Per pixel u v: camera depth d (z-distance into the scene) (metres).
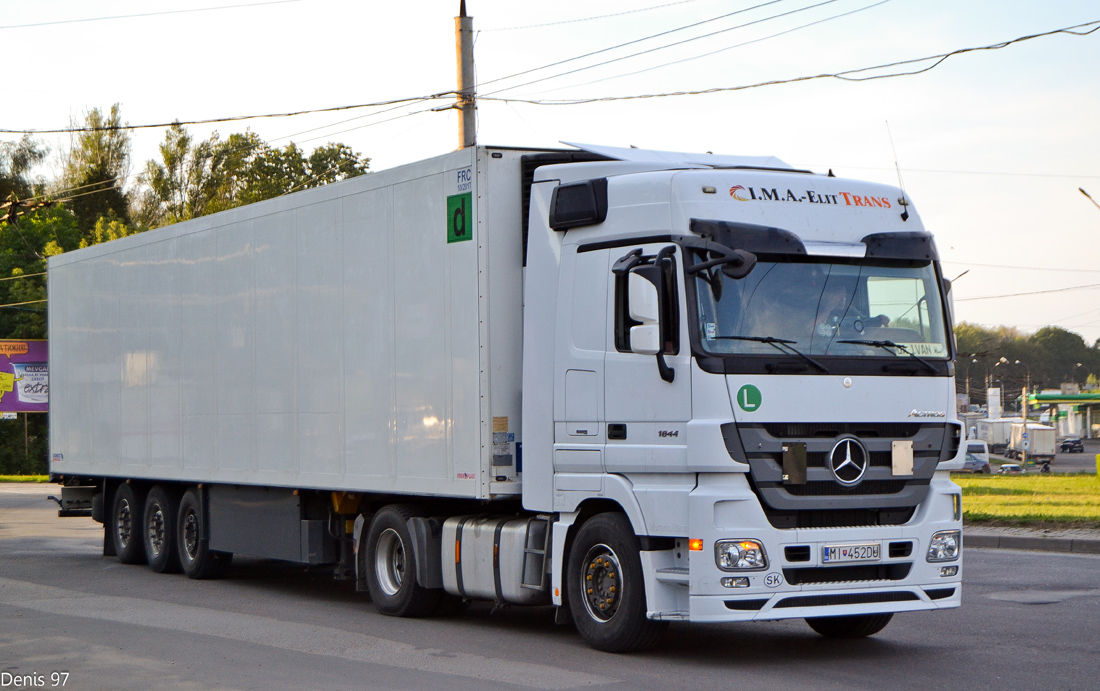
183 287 14.85
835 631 9.88
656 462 8.49
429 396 10.52
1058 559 15.27
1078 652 8.93
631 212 8.88
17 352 62.72
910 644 9.46
